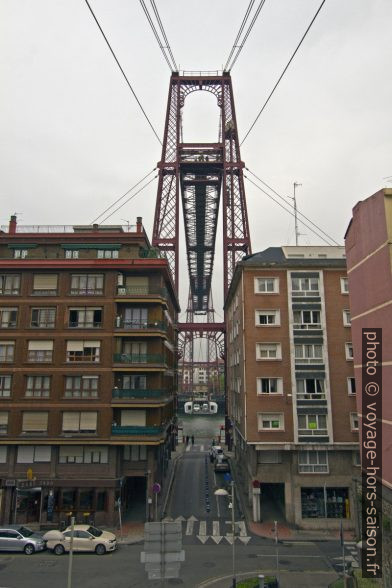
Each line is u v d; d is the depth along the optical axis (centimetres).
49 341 3553
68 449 3409
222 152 7106
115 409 3500
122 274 3734
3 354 3541
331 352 3512
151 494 3431
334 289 3622
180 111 7388
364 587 2098
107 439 3369
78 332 3559
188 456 6091
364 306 2295
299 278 3647
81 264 3638
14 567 2498
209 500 3912
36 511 3325
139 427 3400
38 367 3503
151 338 3653
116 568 2478
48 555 2711
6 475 3353
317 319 3597
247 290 3641
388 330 2019
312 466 3325
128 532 3147
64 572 2417
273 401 3438
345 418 3397
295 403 3416
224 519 3412
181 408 14600
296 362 3500
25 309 3600
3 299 3619
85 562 2580
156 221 6750
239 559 2616
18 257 3881
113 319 3581
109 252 3881
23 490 3334
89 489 3344
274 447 3334
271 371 3497
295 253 4084
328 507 3303
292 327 3559
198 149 7206
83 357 3531
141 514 3562
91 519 3272
